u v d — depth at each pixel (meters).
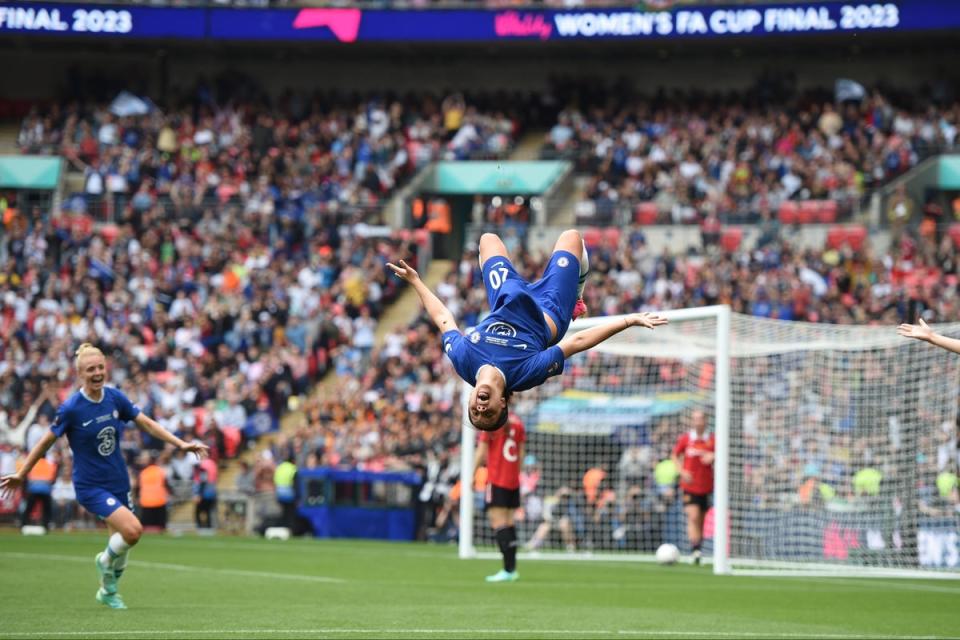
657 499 55.16
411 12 93.75
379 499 61.56
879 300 71.69
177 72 102.44
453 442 61.72
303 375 73.06
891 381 51.12
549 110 97.44
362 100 99.25
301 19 94.31
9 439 66.94
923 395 50.19
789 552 51.84
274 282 78.38
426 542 59.88
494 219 85.69
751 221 79.81
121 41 96.44
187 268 80.69
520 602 30.91
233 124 95.50
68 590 32.03
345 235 82.62
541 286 20.44
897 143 85.31
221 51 101.31
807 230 79.00
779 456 53.47
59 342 73.31
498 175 90.81
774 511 52.72
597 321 44.97
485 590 34.41
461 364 19.23
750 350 49.75
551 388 59.38
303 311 77.38
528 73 100.62
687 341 50.47
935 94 92.00
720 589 36.38
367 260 80.19
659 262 76.19
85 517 64.44
